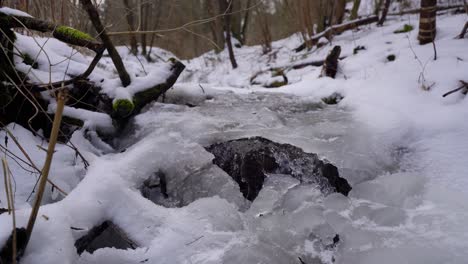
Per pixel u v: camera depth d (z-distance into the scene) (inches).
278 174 80.6
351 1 366.3
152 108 101.5
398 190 69.1
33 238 48.7
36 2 115.2
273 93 129.3
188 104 113.6
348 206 68.5
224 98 120.0
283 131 90.4
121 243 66.4
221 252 57.1
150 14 326.6
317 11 279.1
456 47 123.6
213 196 71.6
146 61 302.4
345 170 75.4
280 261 57.5
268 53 309.4
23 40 92.7
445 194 66.9
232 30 398.0
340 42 230.7
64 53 106.3
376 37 198.4
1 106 80.1
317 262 59.3
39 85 80.7
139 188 71.8
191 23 97.0
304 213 68.0
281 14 361.4
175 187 76.8
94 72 96.7
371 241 59.1
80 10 120.3
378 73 127.3
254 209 70.5
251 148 82.5
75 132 85.2
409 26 190.7
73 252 51.5
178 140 84.3
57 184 70.6
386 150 83.0
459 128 84.4
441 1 234.4
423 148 83.5
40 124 88.0
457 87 97.5
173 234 59.7
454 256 52.3
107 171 68.6
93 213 60.3
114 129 92.9
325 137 87.4
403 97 101.4
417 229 59.8
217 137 87.0
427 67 112.8
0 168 70.1
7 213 48.5
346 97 116.5
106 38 80.8
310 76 179.5
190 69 319.0
